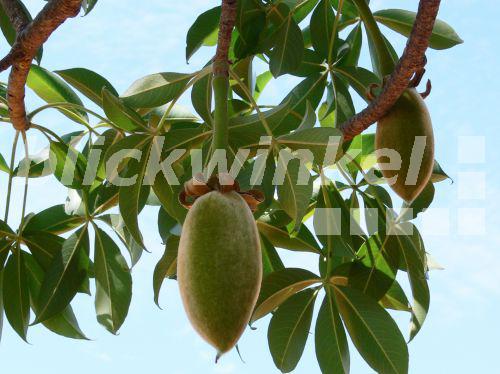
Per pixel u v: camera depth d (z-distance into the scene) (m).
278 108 1.94
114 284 2.45
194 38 2.52
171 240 2.27
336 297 2.32
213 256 1.33
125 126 2.11
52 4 1.84
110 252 2.47
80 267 2.44
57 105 2.31
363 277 2.42
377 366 2.24
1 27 2.43
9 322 2.34
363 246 2.46
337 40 2.62
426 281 2.46
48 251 2.44
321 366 2.32
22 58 1.94
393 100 1.86
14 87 2.06
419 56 1.78
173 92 2.08
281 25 2.52
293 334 2.32
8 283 2.36
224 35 1.69
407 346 2.23
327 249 2.41
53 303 2.35
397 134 1.87
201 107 2.10
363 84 2.56
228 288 1.31
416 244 2.54
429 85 1.97
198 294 1.31
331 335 2.32
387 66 2.08
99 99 2.44
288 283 2.32
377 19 2.71
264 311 2.33
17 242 2.39
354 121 1.94
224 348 1.30
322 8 2.64
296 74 2.64
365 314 2.28
